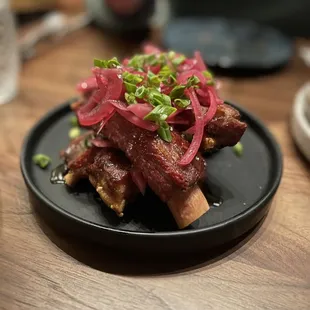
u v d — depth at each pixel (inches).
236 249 8.7
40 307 7.6
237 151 10.5
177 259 8.4
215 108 8.7
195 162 8.3
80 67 15.7
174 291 7.9
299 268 8.3
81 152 9.6
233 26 17.7
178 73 9.6
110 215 8.8
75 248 8.7
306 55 16.8
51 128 11.3
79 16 19.1
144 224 8.6
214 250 8.6
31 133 10.6
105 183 8.6
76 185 9.5
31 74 15.2
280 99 14.1
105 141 9.2
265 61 15.5
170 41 16.5
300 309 7.6
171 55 10.1
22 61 15.8
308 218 9.5
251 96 14.2
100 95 8.8
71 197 9.2
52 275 8.2
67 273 8.2
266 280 8.1
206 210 8.4
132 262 8.4
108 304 7.7
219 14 19.1
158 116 8.1
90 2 17.5
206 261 8.4
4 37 13.2
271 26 19.0
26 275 8.2
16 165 10.9
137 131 8.4
